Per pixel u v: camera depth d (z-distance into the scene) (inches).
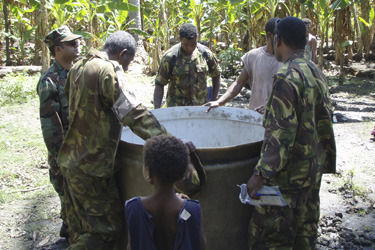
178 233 68.3
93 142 91.4
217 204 91.0
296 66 85.7
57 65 116.4
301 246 94.4
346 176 160.1
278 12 380.5
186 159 68.9
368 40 432.8
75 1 325.7
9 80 304.8
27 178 166.6
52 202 148.2
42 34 313.4
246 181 92.2
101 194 94.9
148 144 69.1
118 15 349.4
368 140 200.4
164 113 118.4
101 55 92.7
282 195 87.7
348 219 129.1
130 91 87.3
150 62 433.4
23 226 132.3
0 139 212.8
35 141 209.9
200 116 119.8
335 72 401.7
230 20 385.4
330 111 91.1
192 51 153.7
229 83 353.7
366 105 273.6
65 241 123.9
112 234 95.7
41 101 111.3
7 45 429.4
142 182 91.7
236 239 95.3
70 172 93.9
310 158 86.1
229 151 88.4
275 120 82.4
